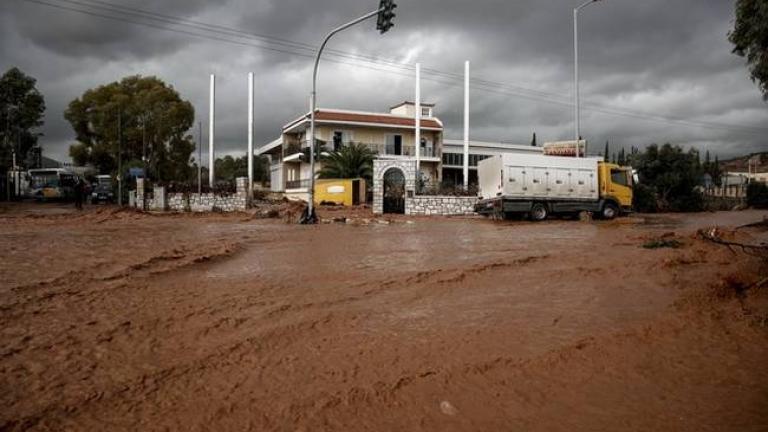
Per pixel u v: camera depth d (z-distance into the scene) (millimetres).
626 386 3945
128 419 3221
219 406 3438
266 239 14234
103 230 16969
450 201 29000
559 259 10219
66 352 4379
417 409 3475
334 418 3311
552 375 4129
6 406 3326
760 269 8305
